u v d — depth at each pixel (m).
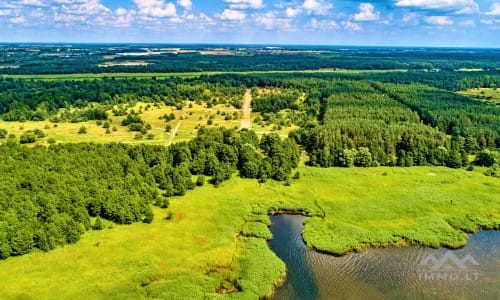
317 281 84.50
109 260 86.19
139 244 92.94
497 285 83.44
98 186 108.75
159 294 76.81
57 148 134.62
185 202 116.38
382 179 136.38
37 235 88.56
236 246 95.56
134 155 138.88
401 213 112.44
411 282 84.25
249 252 92.62
